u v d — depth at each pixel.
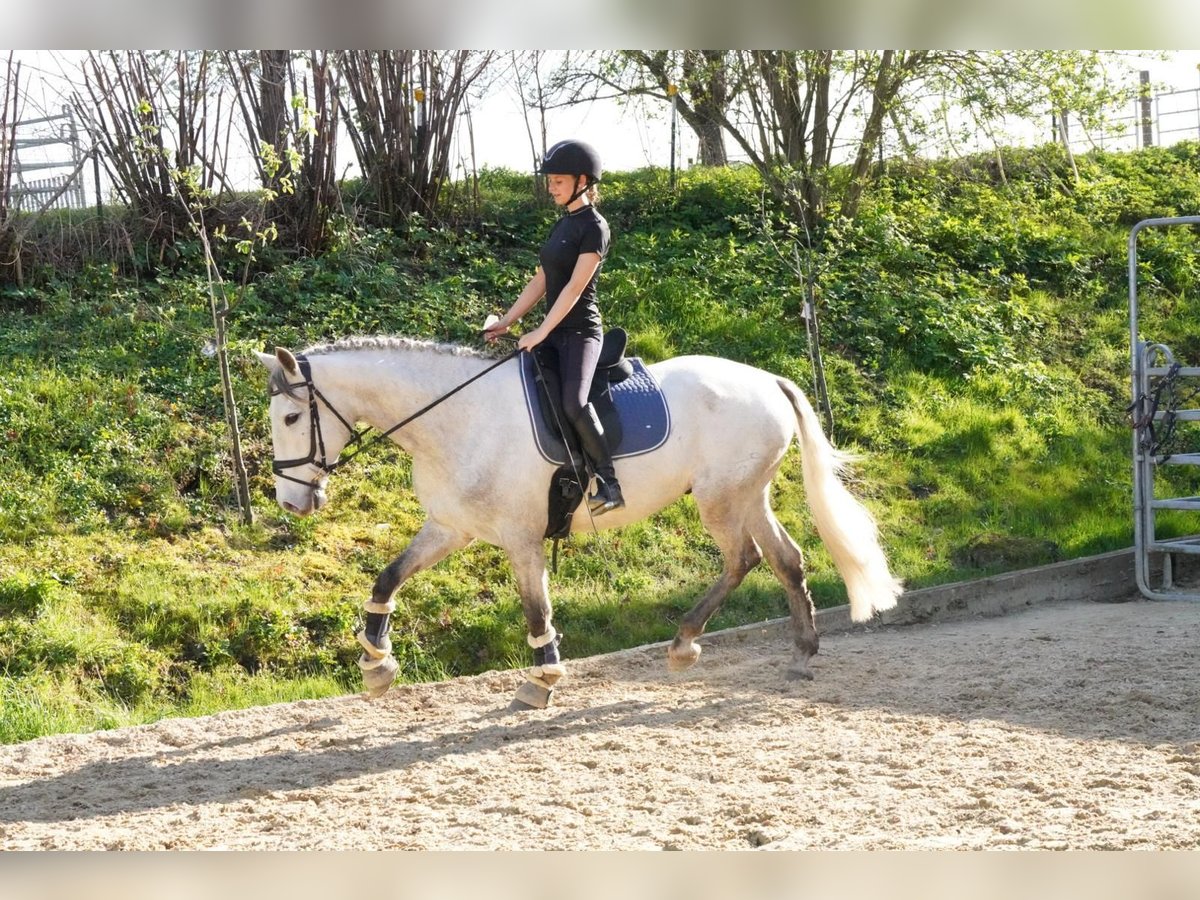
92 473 9.11
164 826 4.65
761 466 6.49
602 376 6.15
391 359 5.89
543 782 5.06
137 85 12.12
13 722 6.46
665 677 6.96
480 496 5.88
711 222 15.76
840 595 8.91
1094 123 15.34
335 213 13.29
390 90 13.88
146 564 8.26
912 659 7.14
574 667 7.17
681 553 9.55
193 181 9.39
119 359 10.48
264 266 12.60
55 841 4.43
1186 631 7.61
